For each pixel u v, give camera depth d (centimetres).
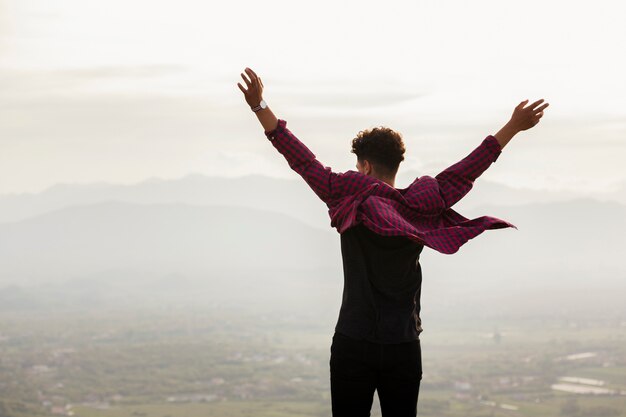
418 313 384
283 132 381
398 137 385
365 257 371
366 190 368
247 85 378
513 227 358
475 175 397
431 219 379
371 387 379
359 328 371
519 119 401
